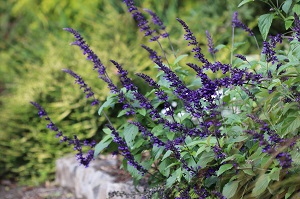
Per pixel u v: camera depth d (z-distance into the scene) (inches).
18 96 345.4
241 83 150.3
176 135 181.3
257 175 157.3
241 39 322.7
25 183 330.6
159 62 164.4
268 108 167.6
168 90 190.9
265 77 157.3
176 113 192.4
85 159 197.2
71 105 322.7
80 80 193.5
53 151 330.3
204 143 158.2
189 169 164.9
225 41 338.0
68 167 309.1
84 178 288.7
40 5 487.8
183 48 333.1
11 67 430.6
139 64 330.0
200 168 164.6
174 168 183.5
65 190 311.1
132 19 376.2
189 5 390.3
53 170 330.6
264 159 148.0
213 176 168.2
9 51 461.7
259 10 309.9
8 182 335.9
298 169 149.6
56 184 324.2
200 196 163.5
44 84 335.0
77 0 455.2
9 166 336.8
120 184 246.7
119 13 401.1
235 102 184.2
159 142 170.6
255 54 318.0
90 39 387.5
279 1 289.6
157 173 195.0
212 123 158.9
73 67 339.9
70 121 327.6
